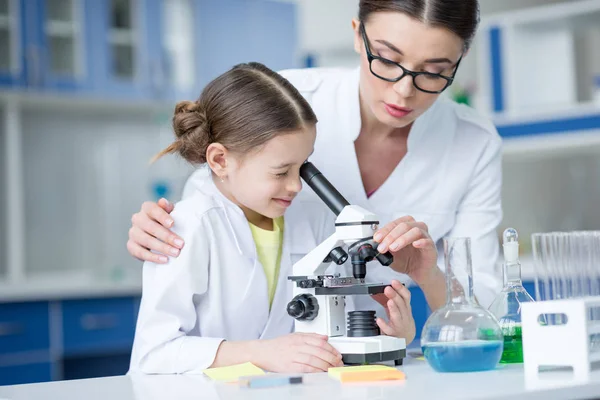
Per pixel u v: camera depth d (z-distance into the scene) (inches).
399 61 58.9
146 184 187.9
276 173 60.1
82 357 166.2
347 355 53.2
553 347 47.5
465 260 51.3
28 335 138.6
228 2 180.5
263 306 65.6
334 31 174.1
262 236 67.0
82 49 163.3
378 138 73.3
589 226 165.5
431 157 74.0
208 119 63.4
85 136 181.6
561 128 141.4
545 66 149.2
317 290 54.9
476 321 49.7
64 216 178.4
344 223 55.2
